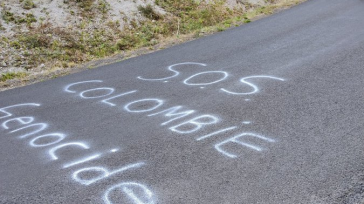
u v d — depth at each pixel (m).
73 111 5.45
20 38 9.41
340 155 3.74
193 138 4.33
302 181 3.37
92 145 4.38
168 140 4.33
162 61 7.66
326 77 5.94
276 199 3.16
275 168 3.60
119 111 5.30
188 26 11.89
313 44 7.95
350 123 4.38
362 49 7.26
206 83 6.12
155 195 3.34
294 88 5.60
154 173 3.69
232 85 5.93
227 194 3.27
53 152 4.30
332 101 5.03
